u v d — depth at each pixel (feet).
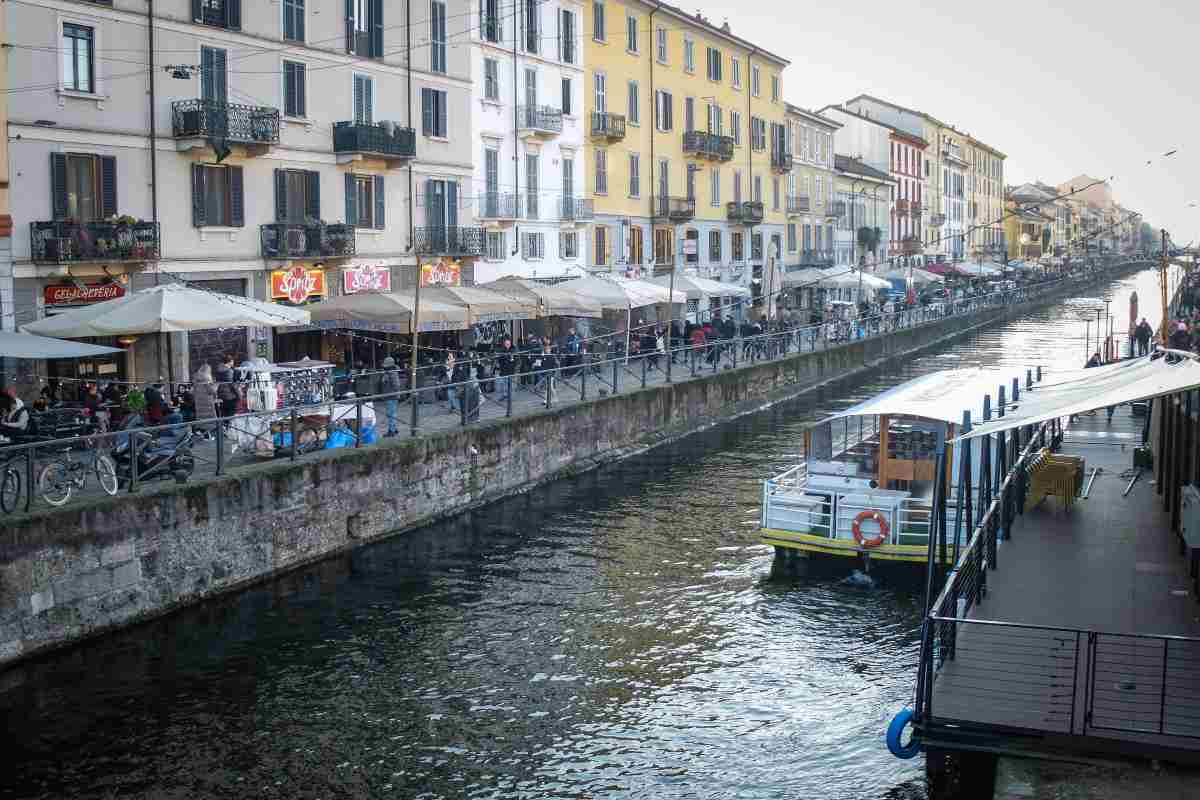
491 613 62.08
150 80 96.48
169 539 59.31
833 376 172.65
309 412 74.54
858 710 49.60
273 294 109.29
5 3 84.58
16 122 85.76
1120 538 58.90
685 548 75.05
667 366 122.01
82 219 91.35
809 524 69.46
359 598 64.03
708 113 203.10
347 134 116.57
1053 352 204.85
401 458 76.89
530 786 43.14
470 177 138.21
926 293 256.32
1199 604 47.21
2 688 50.26
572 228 160.86
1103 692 38.40
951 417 67.97
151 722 47.93
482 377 102.22
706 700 50.88
